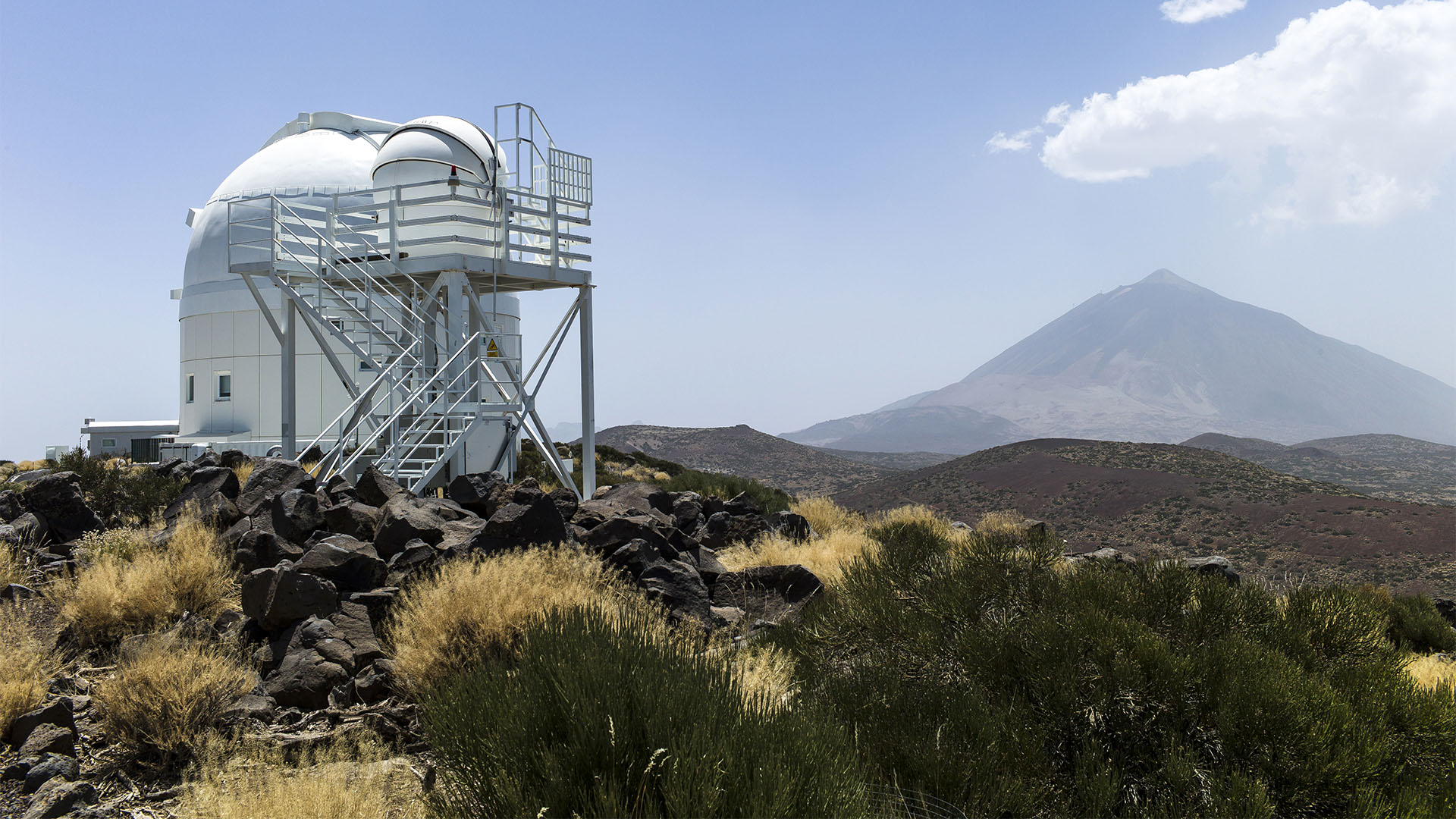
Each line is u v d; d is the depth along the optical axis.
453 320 17.69
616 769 4.00
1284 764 4.95
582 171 20.31
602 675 4.59
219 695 6.01
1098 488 109.81
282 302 18.94
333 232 18.66
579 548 9.09
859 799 4.16
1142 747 5.29
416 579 8.23
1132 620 5.98
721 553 12.32
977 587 6.96
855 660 6.51
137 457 35.22
